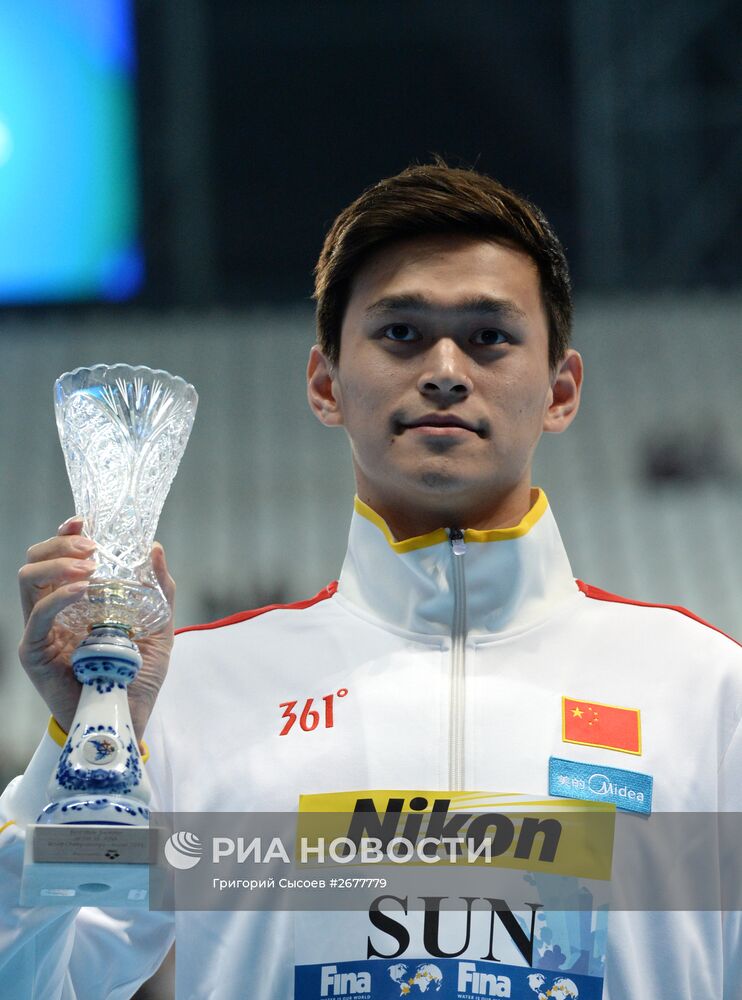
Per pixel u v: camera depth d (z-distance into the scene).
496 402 6.37
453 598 6.65
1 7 41.53
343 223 7.02
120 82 42.09
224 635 6.86
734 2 42.62
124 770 5.46
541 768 6.09
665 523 38.59
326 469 40.97
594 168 42.69
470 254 6.51
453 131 44.62
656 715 6.27
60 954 5.93
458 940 5.73
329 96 44.84
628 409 42.38
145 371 6.51
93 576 5.90
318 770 6.17
